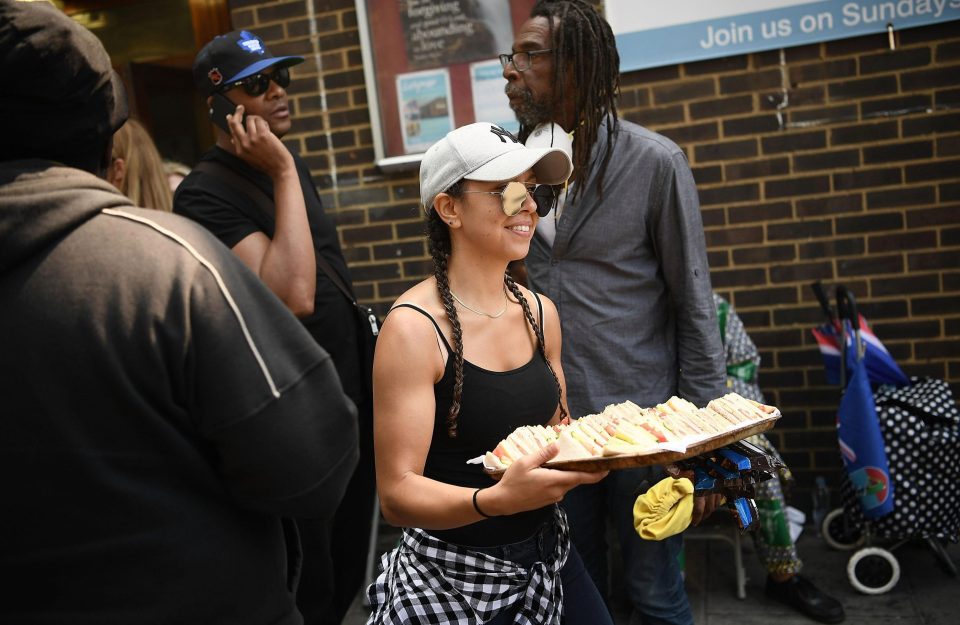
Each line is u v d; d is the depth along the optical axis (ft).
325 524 8.41
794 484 11.98
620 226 8.18
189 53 16.20
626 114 12.67
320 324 8.78
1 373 3.64
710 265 12.80
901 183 12.03
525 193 5.68
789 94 12.16
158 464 3.81
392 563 6.27
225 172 8.74
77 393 3.65
